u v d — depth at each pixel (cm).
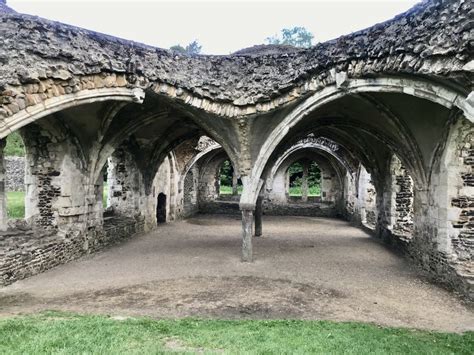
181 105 952
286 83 878
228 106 931
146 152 1414
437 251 821
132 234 1346
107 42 805
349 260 1012
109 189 1409
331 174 2119
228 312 609
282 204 2106
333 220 1916
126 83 824
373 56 709
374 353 436
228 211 2138
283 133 930
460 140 787
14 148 2286
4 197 884
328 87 829
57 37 732
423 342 482
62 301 652
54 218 963
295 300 675
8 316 558
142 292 711
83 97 767
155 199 1569
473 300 658
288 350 435
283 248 1170
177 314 593
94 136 1032
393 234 1179
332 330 516
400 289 754
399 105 850
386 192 1292
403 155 961
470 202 793
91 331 483
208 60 950
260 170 979
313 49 852
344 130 1291
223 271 877
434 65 595
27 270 803
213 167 2184
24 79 675
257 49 1469
